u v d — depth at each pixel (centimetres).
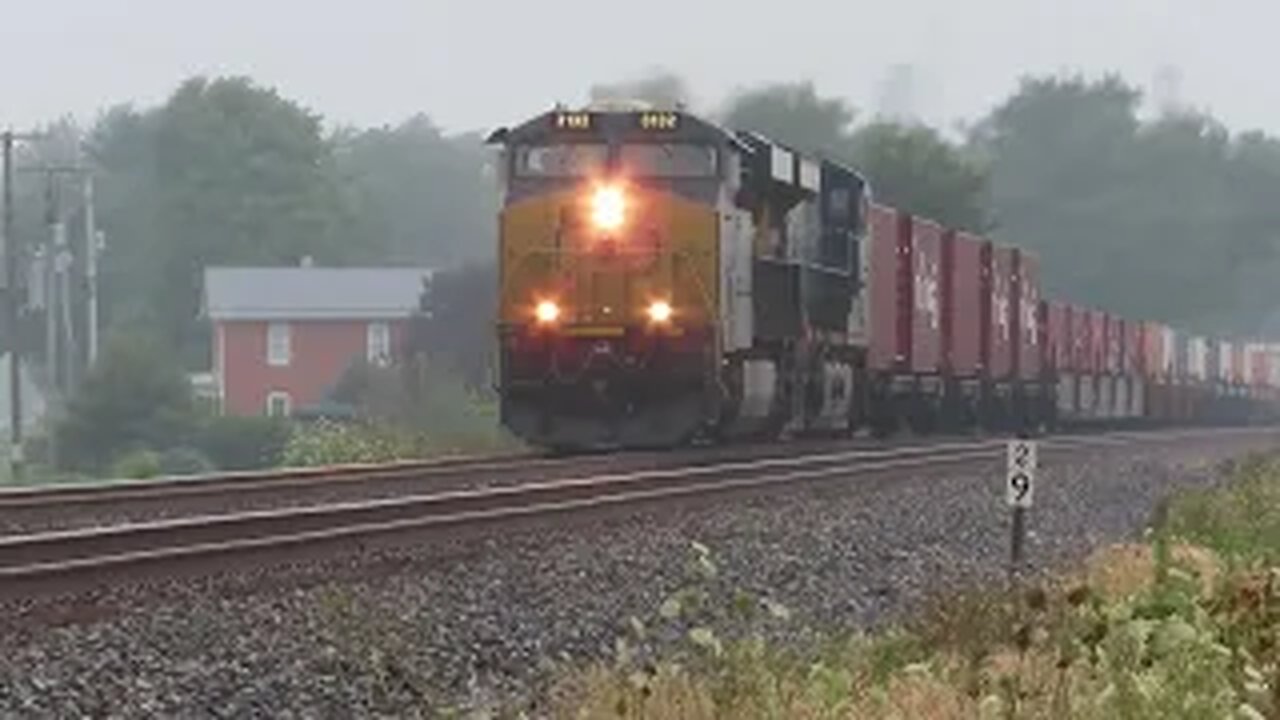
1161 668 4034
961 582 6669
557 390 10925
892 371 14912
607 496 7869
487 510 7050
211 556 5381
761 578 6444
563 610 5428
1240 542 7694
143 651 4291
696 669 4416
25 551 5191
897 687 4106
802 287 12144
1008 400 18962
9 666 3994
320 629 4725
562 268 10875
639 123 10894
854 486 9862
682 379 10738
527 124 11069
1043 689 3938
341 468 9469
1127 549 7294
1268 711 3709
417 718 4000
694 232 10725
